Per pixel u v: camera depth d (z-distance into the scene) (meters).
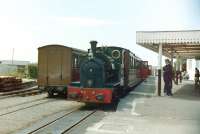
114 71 18.38
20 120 12.24
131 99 19.80
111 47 18.69
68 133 10.02
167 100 19.31
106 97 15.21
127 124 11.65
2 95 21.42
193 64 46.88
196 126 11.38
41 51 21.31
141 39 22.66
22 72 44.22
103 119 12.68
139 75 32.72
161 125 11.52
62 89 20.91
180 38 21.69
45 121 12.11
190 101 18.81
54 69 21.06
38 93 24.41
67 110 15.24
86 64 15.91
